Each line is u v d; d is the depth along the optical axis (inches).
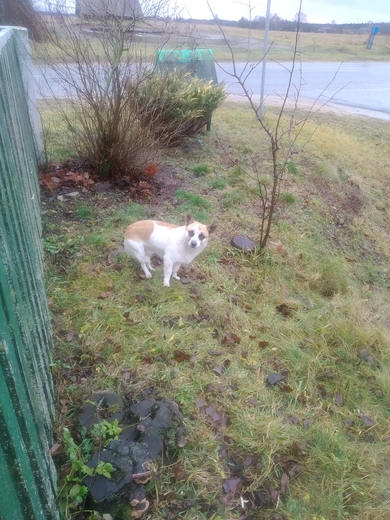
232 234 210.2
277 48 954.1
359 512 103.7
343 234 256.5
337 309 180.7
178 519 91.4
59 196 206.8
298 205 257.9
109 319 140.9
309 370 142.2
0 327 53.2
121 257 173.3
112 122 211.9
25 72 205.8
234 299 167.3
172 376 124.4
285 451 112.9
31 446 63.4
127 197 218.5
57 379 116.1
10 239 77.4
